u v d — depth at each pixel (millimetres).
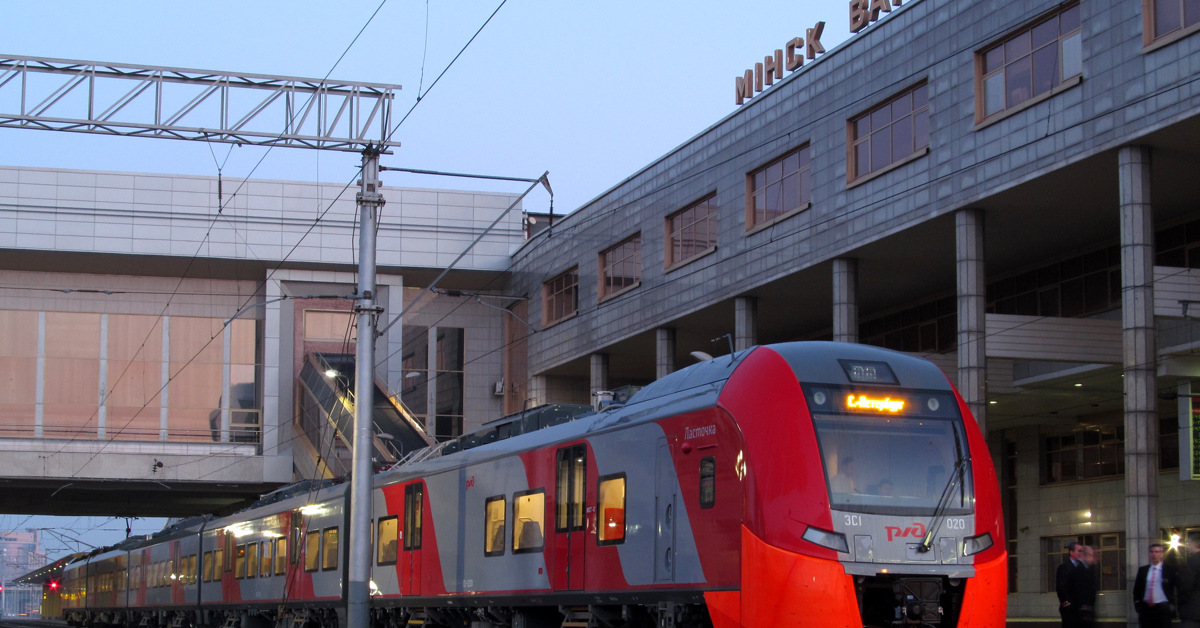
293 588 28734
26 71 23359
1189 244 27562
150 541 43719
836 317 30031
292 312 50969
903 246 29188
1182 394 27234
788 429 13758
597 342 41531
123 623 46719
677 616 15062
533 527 18844
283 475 49781
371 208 22094
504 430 21141
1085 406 32562
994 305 33469
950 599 13695
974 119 26016
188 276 51625
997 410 33250
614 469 16766
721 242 34625
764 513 13508
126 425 50156
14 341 49812
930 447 14125
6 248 47438
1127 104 22547
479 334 52969
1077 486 33750
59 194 48062
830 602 13055
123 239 48375
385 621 24891
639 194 39219
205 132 23578
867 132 29328
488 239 51312
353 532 20703
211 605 35000
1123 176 22719
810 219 30891
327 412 45844
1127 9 22703
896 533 13492
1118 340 27234
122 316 51000
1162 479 30266
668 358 37625
